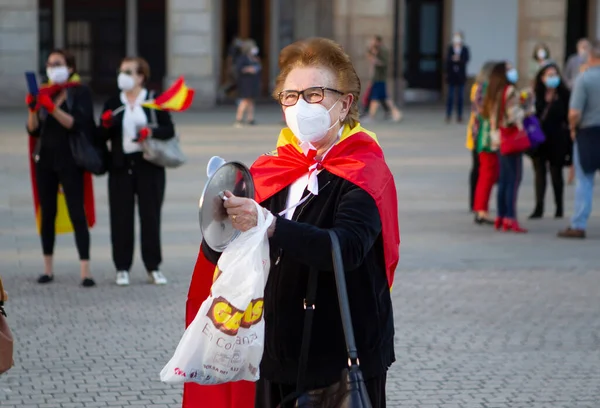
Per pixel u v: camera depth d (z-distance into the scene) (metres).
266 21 36.97
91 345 8.41
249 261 4.11
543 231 14.02
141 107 10.38
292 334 4.30
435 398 7.24
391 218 4.32
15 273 11.05
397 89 34.62
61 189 10.87
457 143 24.00
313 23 36.28
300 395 4.23
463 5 36.44
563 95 14.77
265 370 4.39
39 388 7.32
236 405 4.82
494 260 12.03
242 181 4.22
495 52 36.44
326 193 4.31
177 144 10.53
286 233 4.05
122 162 10.41
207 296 4.73
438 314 9.50
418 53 38.19
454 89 29.25
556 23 33.53
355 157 4.31
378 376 4.32
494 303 9.95
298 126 4.25
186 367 4.28
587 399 7.25
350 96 4.38
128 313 9.45
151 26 36.59
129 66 10.29
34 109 10.30
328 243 4.03
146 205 10.55
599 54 12.93
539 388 7.48
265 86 37.41
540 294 10.37
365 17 33.69
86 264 10.52
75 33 36.47
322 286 4.27
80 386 7.39
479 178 14.39
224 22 36.88
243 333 4.19
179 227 13.70
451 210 15.49
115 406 6.99
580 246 12.97
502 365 8.01
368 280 4.30
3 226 13.61
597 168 13.33
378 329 4.31
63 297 10.02
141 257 11.03
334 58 4.34
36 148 10.47
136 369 7.80
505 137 13.56
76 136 10.27
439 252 12.45
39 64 35.78
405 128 27.45
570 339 8.77
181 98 10.43
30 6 31.91
